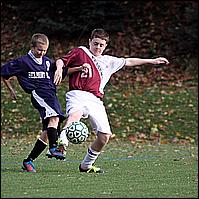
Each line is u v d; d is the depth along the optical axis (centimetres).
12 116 6128
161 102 6519
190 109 6353
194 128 5925
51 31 8419
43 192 2084
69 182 2389
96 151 2791
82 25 8369
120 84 7125
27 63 2836
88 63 2808
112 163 3484
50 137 2762
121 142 5419
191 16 7950
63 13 8544
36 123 5994
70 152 4300
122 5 8731
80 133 2728
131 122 6022
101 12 8306
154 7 8862
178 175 2798
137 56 8019
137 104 6438
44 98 2823
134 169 3092
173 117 6147
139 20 8631
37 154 2827
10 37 8431
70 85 2808
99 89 2802
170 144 5353
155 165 3372
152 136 5719
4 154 4050
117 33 8400
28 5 8662
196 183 2442
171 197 2012
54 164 3294
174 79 7356
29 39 8344
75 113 2717
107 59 2861
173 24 8525
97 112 2747
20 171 2811
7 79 2878
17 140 5400
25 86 2841
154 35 8356
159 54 8025
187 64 7738
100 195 2030
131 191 2147
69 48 8175
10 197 1958
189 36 7925
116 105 6388
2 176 2570
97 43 2830
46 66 2862
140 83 7194
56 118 2817
